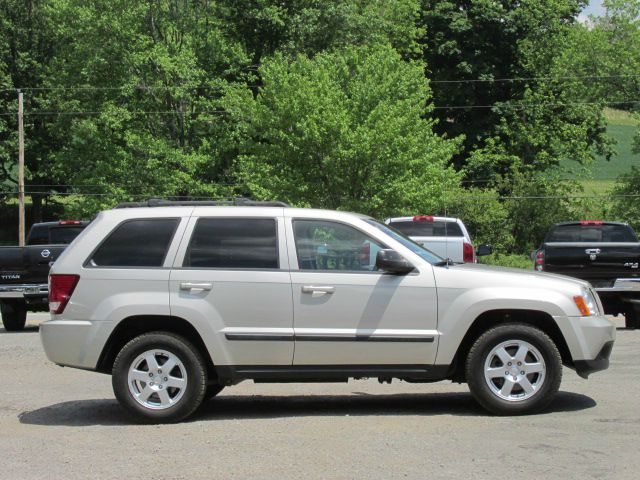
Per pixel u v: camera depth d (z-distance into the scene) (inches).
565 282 307.9
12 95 2183.8
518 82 2063.2
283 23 1726.1
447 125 2100.1
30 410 334.0
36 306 673.0
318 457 245.0
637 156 3009.4
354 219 312.2
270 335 299.9
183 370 300.4
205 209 313.6
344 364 301.9
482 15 1947.6
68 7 1702.8
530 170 1959.9
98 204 1688.0
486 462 235.8
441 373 302.4
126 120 1713.8
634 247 582.6
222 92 1708.9
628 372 403.5
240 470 232.5
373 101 1371.8
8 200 2412.6
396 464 235.0
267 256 306.7
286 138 1330.0
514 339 299.6
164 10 1753.2
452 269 306.3
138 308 302.4
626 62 2020.2
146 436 280.4
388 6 1907.0
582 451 247.3
